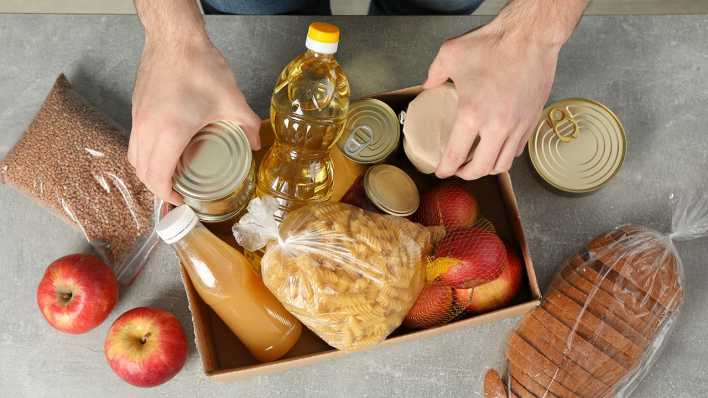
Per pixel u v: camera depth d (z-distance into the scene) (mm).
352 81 928
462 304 755
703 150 941
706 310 887
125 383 822
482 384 847
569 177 863
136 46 928
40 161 832
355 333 653
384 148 770
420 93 754
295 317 738
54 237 856
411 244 676
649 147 937
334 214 660
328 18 941
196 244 653
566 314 798
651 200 917
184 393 821
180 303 848
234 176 654
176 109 623
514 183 904
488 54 693
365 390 837
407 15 990
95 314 793
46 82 908
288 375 832
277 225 663
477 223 773
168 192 655
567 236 899
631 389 835
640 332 791
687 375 864
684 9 1582
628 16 978
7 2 1489
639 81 957
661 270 808
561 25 684
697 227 843
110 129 864
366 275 639
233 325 713
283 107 712
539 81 688
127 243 841
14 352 819
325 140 733
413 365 846
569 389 784
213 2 960
